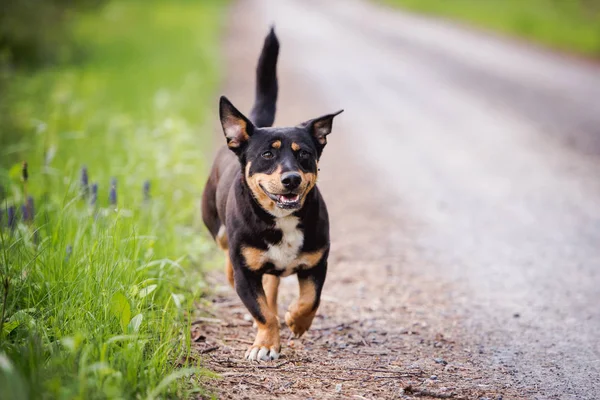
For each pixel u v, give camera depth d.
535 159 12.91
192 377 4.92
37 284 5.33
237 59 23.61
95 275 5.26
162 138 11.05
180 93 15.31
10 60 17.94
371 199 10.86
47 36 19.69
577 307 6.75
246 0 45.34
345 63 23.75
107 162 9.72
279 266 5.61
